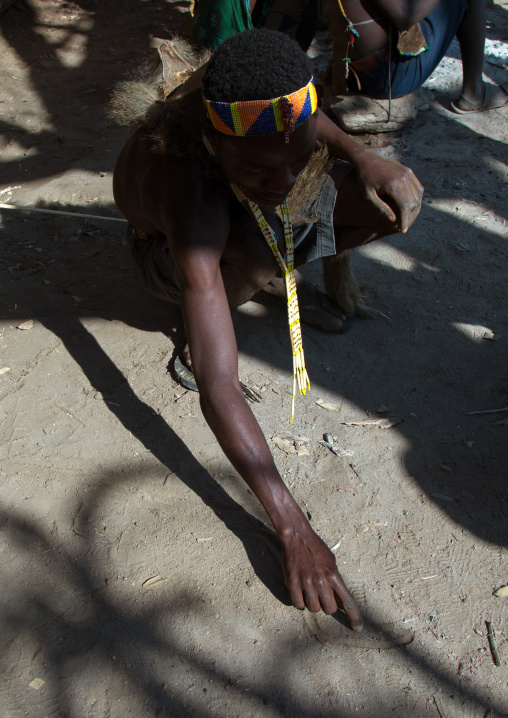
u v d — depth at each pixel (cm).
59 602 199
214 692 179
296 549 191
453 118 473
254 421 190
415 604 198
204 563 210
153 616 196
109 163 437
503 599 200
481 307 314
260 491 190
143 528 220
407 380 276
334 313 296
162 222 209
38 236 368
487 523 221
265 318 306
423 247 353
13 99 531
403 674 183
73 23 670
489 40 579
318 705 176
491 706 176
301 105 161
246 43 163
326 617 196
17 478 235
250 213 217
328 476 236
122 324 305
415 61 427
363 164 223
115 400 266
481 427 254
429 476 236
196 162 202
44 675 182
